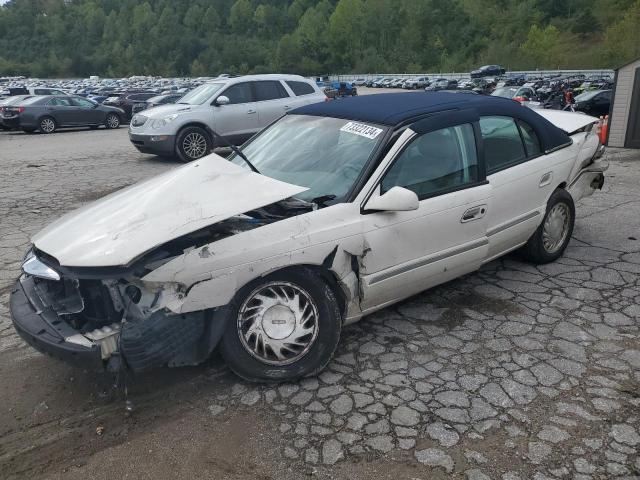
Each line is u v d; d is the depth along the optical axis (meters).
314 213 3.42
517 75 72.50
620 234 6.18
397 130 3.86
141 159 13.16
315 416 3.15
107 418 3.19
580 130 5.59
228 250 3.11
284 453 2.87
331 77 91.12
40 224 7.27
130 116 26.69
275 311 3.35
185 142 12.15
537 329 4.06
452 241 4.03
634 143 12.54
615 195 8.06
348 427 3.05
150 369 3.04
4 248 6.23
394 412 3.17
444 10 134.25
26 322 3.16
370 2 137.12
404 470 2.74
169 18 152.25
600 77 61.19
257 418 3.15
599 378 3.46
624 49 96.56
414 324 4.16
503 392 3.33
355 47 136.38
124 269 2.92
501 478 2.69
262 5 162.38
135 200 3.48
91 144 16.81
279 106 13.01
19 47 157.38
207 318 3.16
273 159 4.22
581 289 4.71
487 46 121.81
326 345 3.47
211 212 3.21
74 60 147.25
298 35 141.62
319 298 3.42
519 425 3.04
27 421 3.18
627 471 2.71
